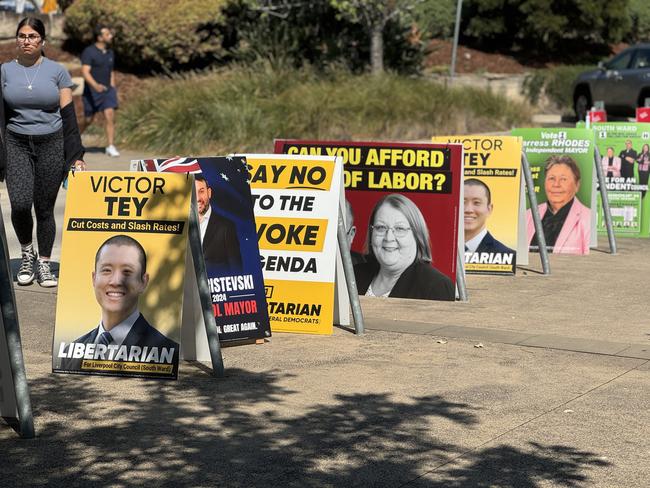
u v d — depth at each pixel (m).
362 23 24.20
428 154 9.34
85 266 6.85
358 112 20.95
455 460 5.30
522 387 6.55
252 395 6.35
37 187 9.21
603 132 13.31
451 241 9.27
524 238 10.96
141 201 6.88
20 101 8.94
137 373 6.70
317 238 8.08
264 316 7.61
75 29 25.25
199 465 5.20
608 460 5.32
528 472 5.15
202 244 7.43
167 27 24.23
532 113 25.78
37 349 7.38
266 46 23.92
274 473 5.11
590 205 11.89
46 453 5.35
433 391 6.45
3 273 5.56
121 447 5.45
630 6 34.38
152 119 20.22
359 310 7.97
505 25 31.56
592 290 9.79
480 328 8.16
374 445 5.50
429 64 29.81
